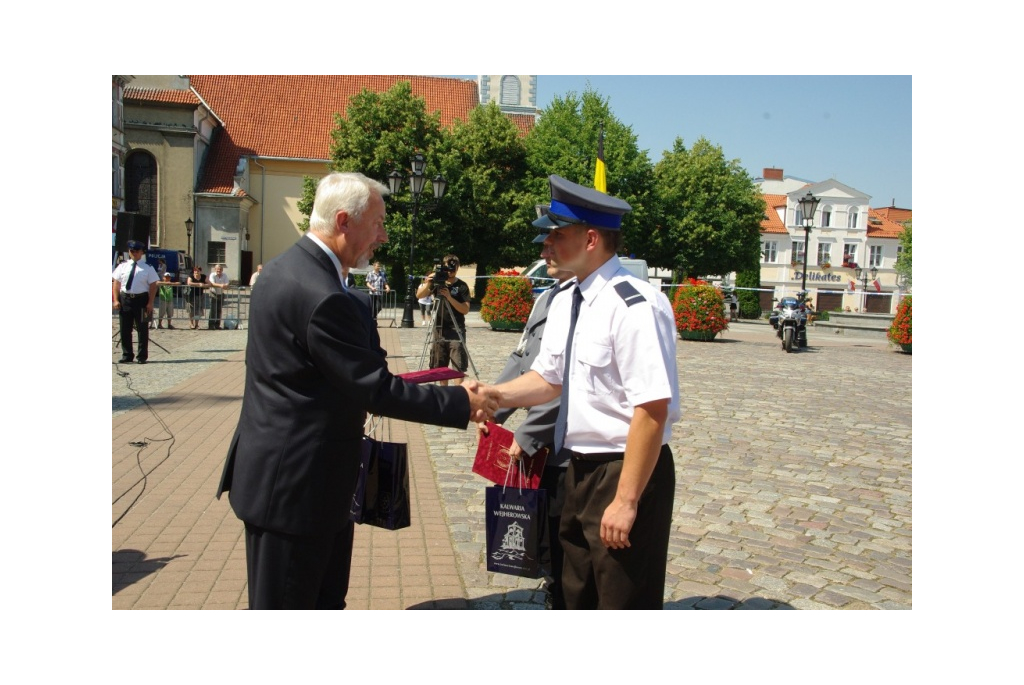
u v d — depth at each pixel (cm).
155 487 573
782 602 396
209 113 4062
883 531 509
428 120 3659
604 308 263
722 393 1112
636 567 263
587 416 271
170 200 3853
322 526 265
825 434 826
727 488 604
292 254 267
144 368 1210
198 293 1977
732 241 4672
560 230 274
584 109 3956
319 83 4756
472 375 1155
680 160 4747
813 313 2900
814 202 2006
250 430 266
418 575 424
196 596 389
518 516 332
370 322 291
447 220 3594
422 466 657
